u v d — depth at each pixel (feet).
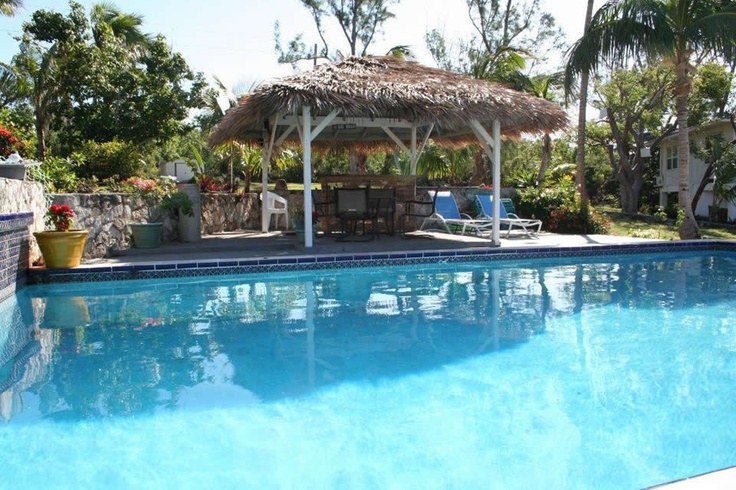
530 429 9.32
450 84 29.86
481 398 10.71
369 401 10.64
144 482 7.72
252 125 33.53
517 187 53.16
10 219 18.52
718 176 62.23
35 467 8.15
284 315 17.72
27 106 57.16
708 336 14.90
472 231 39.70
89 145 43.57
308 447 8.75
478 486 7.53
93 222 27.30
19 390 11.25
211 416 9.98
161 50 54.03
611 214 72.95
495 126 30.40
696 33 33.88
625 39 34.32
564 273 26.03
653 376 11.85
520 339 14.83
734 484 5.78
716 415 9.82
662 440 8.87
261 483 7.67
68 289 22.07
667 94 69.46
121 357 13.39
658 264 28.96
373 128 41.63
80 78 48.62
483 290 21.84
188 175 56.95
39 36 48.47
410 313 17.95
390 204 35.96
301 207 46.34
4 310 18.52
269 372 12.33
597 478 7.72
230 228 42.73
